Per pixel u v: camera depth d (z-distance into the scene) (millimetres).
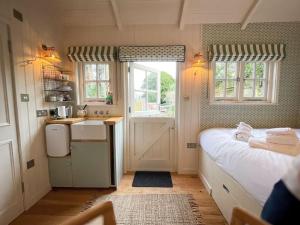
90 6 2547
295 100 2803
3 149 1757
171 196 2277
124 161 3010
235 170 1518
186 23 2725
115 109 2957
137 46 2754
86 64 3000
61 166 2418
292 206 609
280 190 668
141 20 2715
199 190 2436
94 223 1638
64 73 2842
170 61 2809
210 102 2846
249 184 1285
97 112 2975
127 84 2949
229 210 1735
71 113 2844
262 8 2502
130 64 2986
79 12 2639
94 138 2361
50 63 2482
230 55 2666
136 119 3029
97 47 2781
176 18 2684
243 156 1495
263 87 2910
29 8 2080
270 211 681
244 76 2883
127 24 2771
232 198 1664
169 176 2873
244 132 1981
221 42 2744
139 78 3145
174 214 1935
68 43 2852
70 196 2285
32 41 2135
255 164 1320
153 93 3383
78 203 2137
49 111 2467
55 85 2592
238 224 748
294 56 2734
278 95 2805
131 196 2279
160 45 2773
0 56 1728
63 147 2326
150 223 1805
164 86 3539
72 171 2422
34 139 2158
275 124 2855
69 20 2746
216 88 2926
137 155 3092
